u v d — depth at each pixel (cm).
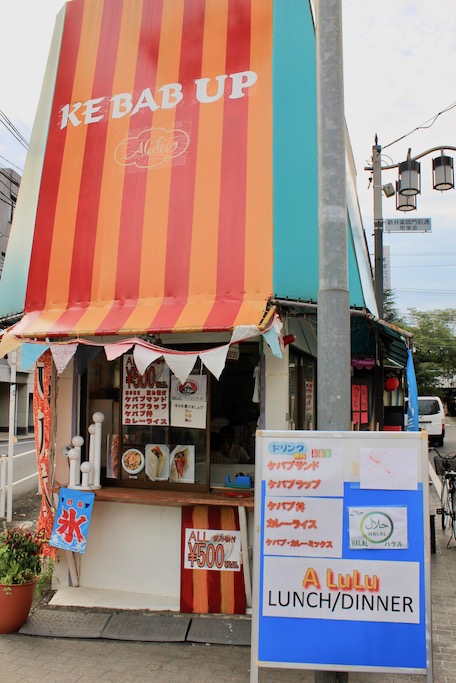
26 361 559
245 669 468
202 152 618
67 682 443
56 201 664
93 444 625
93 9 722
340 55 429
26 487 1319
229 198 594
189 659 485
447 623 561
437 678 454
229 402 621
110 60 691
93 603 584
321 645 361
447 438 2814
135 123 655
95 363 662
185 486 611
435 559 781
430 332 4534
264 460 381
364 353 1018
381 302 1236
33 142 724
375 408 1162
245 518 569
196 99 637
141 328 549
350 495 374
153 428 630
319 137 427
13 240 701
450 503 897
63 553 625
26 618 552
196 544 580
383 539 368
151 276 599
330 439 379
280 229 573
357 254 658
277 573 370
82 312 610
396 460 374
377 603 362
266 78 619
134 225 621
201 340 629
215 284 572
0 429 3169
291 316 634
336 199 416
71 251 641
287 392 596
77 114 684
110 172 649
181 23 671
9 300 671
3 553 543
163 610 575
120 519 617
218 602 569
